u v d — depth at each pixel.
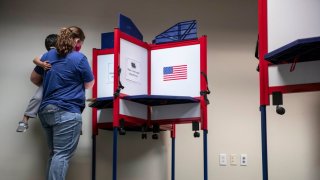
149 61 3.62
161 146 4.17
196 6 4.40
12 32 4.09
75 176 4.00
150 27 4.32
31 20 4.13
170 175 4.13
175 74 3.51
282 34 2.38
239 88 4.31
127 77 3.31
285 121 4.24
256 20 4.43
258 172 4.17
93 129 3.86
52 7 4.18
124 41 3.31
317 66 2.30
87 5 4.25
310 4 2.36
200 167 4.16
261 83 2.40
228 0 4.44
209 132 4.22
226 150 4.20
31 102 3.57
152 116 3.49
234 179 4.16
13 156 3.94
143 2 4.34
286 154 4.19
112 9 4.28
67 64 3.11
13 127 3.97
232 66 4.34
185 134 4.20
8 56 4.06
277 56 2.25
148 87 3.57
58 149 3.02
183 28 3.54
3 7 4.12
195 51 3.46
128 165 4.11
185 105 3.40
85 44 4.18
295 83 2.32
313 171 4.14
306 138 4.20
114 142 3.07
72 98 3.07
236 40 4.39
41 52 4.09
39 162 3.94
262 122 2.36
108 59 3.79
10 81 4.03
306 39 2.01
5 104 4.00
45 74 3.18
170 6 4.37
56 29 4.16
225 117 4.25
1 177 3.91
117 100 3.13
